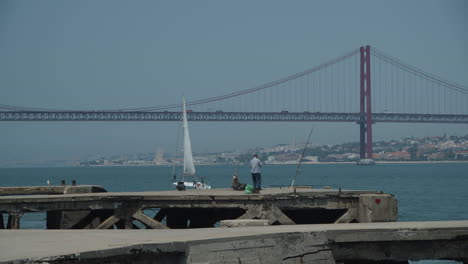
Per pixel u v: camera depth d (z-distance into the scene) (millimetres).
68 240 14734
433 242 17453
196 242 14031
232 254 14383
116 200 25297
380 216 24516
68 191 31922
